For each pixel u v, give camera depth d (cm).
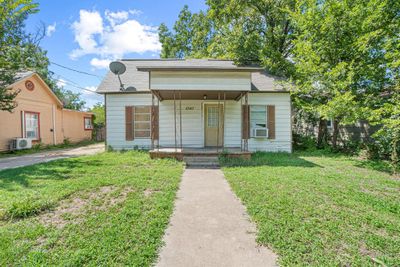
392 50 748
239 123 1026
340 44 867
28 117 1240
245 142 935
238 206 373
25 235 259
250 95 1023
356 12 805
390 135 701
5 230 272
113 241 247
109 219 304
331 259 221
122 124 1007
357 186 475
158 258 227
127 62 1210
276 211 337
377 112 684
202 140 1013
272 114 1019
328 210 340
